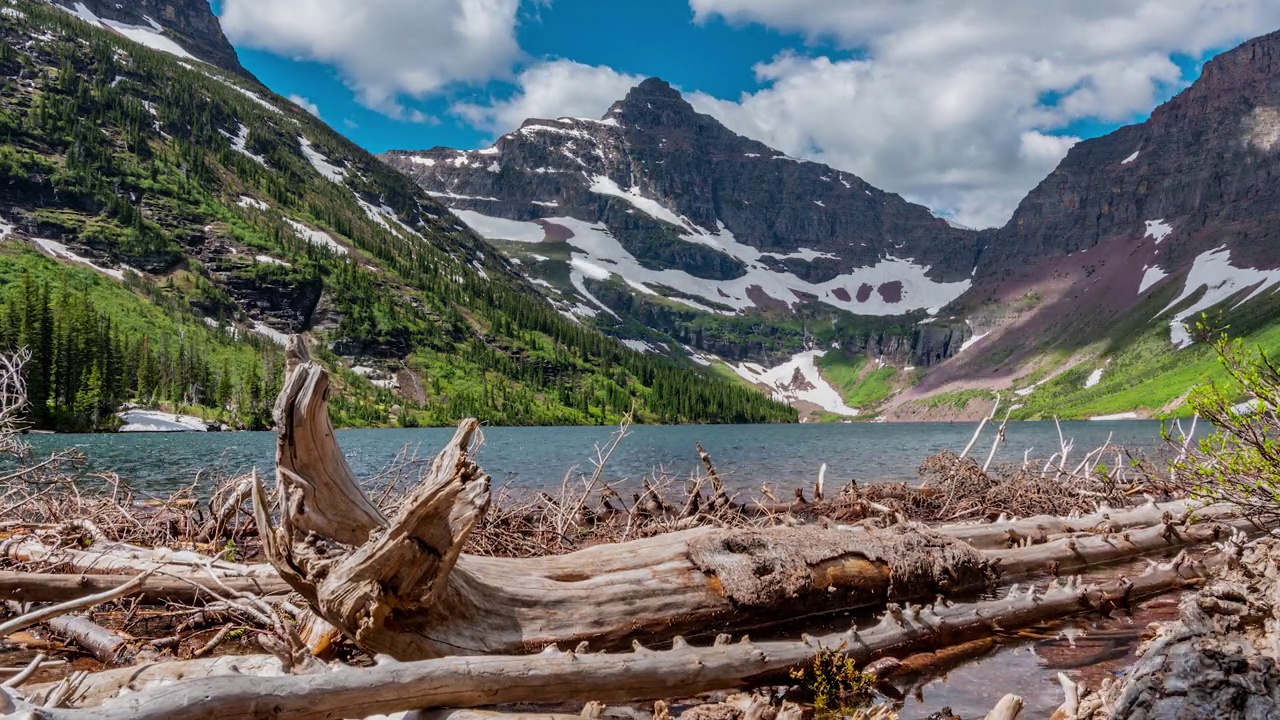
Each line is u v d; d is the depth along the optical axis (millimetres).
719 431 119625
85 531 10727
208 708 4375
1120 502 18719
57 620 7660
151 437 67188
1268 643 4984
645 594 7625
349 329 178500
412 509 5867
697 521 15125
